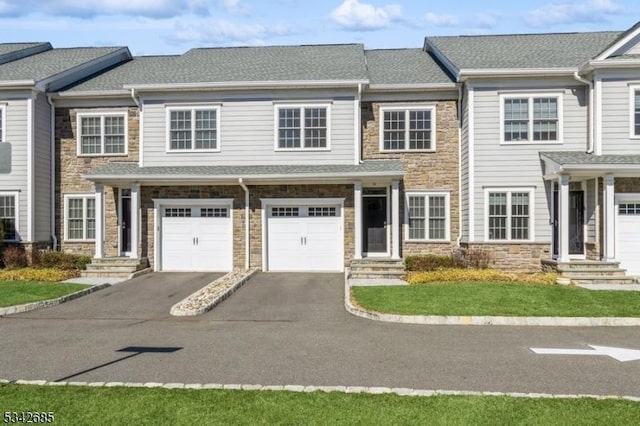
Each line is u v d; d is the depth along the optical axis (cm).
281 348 1040
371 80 2333
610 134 2020
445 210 2261
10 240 2247
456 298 1488
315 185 2223
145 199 2258
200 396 725
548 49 2377
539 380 827
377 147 2291
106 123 2375
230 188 2241
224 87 2241
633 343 1088
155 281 1992
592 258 2038
